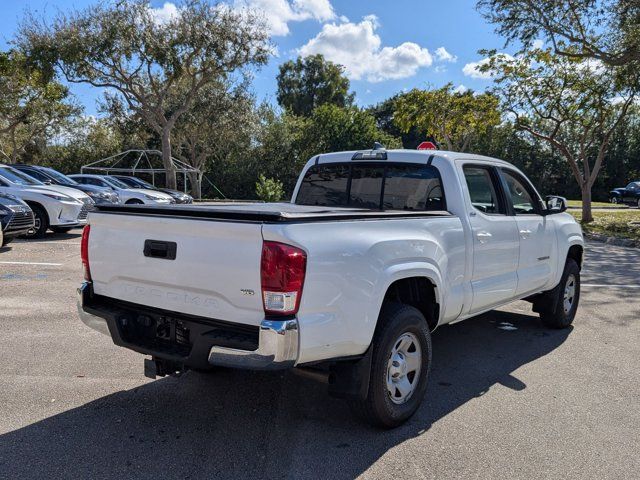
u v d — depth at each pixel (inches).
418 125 1163.9
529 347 219.6
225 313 123.1
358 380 133.2
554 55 767.1
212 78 1194.0
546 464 127.3
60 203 505.7
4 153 1694.1
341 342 125.9
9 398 159.0
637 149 2046.0
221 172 1750.7
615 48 696.4
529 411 157.0
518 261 204.7
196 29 1072.2
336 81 2719.0
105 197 668.1
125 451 130.0
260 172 1747.0
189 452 130.0
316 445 134.6
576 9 638.5
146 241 136.1
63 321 237.8
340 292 124.2
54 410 152.1
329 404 160.4
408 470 123.5
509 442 137.9
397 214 147.1
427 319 164.2
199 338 123.5
